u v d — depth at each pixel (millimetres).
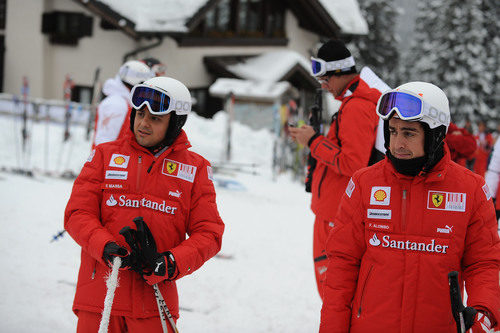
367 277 2590
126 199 2828
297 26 27375
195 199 2924
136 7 20312
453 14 39531
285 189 13422
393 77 44281
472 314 2277
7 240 6262
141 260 2637
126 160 2865
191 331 4445
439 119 2479
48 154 13344
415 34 47031
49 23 21453
